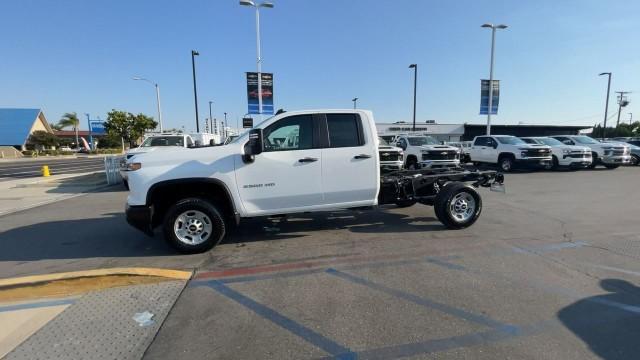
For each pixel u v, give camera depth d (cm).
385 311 358
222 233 537
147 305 377
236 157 534
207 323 340
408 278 436
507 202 929
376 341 308
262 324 337
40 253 553
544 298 381
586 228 657
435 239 593
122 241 613
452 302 374
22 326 340
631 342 302
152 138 1420
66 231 685
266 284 425
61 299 399
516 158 1702
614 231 636
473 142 1964
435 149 1528
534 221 715
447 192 640
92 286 422
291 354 292
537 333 316
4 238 639
